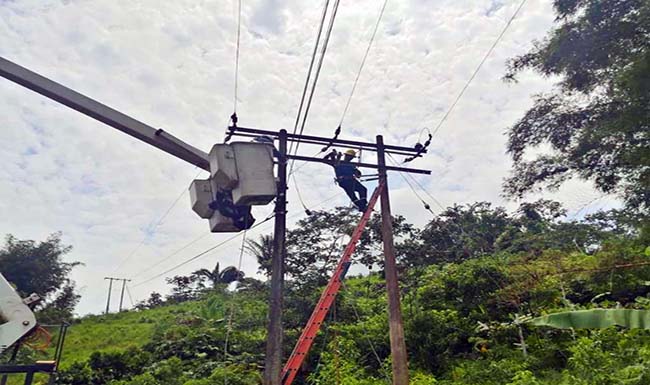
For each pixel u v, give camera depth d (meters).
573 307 14.60
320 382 15.87
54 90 4.64
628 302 14.30
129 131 4.82
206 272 46.56
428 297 18.72
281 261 6.30
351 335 17.92
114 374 19.22
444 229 27.73
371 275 30.84
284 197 6.50
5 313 4.79
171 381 18.27
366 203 8.92
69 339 29.34
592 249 19.17
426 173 9.00
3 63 4.54
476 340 16.14
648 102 8.94
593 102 10.62
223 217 4.42
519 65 11.51
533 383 11.74
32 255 31.92
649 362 10.40
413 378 14.60
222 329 23.77
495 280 17.70
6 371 5.84
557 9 10.20
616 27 9.07
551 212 28.02
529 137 12.04
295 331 19.73
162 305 46.97
